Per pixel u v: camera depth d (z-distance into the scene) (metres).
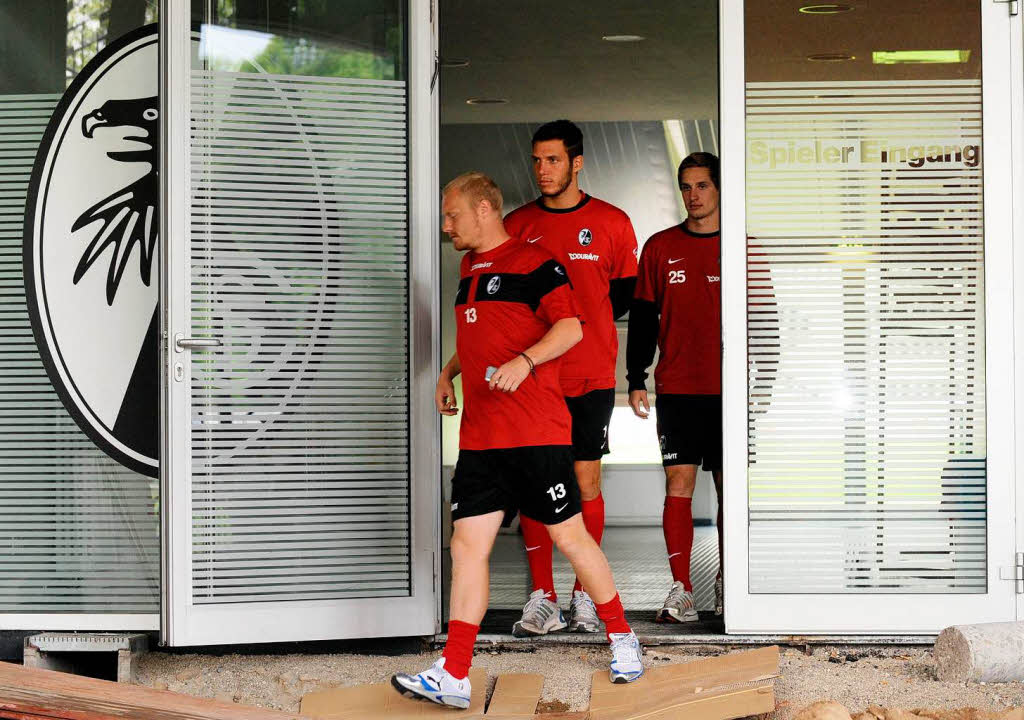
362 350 6.41
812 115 6.33
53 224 6.51
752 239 6.32
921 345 6.30
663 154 14.62
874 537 6.28
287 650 6.44
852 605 6.24
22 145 6.51
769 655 5.71
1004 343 6.28
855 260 6.32
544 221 6.90
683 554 6.97
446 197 5.58
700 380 7.18
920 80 6.33
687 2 10.09
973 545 6.27
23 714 4.41
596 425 6.80
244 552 6.24
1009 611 6.22
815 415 6.29
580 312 6.80
